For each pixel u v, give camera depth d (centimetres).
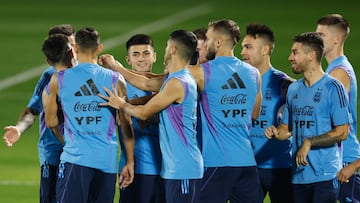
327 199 2770
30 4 9988
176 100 2656
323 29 2988
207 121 2766
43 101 2820
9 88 6194
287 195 3073
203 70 2742
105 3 10056
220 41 2766
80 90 2733
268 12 9288
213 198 2772
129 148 2842
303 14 9125
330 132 2730
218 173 2756
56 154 3030
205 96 2756
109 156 2752
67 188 2717
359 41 7681
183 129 2672
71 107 2733
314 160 2762
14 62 7106
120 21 8931
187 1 10138
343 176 2716
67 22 8875
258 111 2897
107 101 2742
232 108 2753
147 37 3052
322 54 2766
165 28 8531
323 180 2759
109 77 2762
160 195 2827
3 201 3619
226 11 9388
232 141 2761
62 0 10256
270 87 3020
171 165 2681
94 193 2770
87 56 2766
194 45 2672
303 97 2784
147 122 2914
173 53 2667
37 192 3781
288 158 3042
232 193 2819
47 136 3012
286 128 2864
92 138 2731
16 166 4234
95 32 2770
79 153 2719
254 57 3002
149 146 2950
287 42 7688
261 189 2884
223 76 2747
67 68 2788
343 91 2752
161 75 2897
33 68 6881
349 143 2988
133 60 3041
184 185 2667
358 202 2997
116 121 2941
